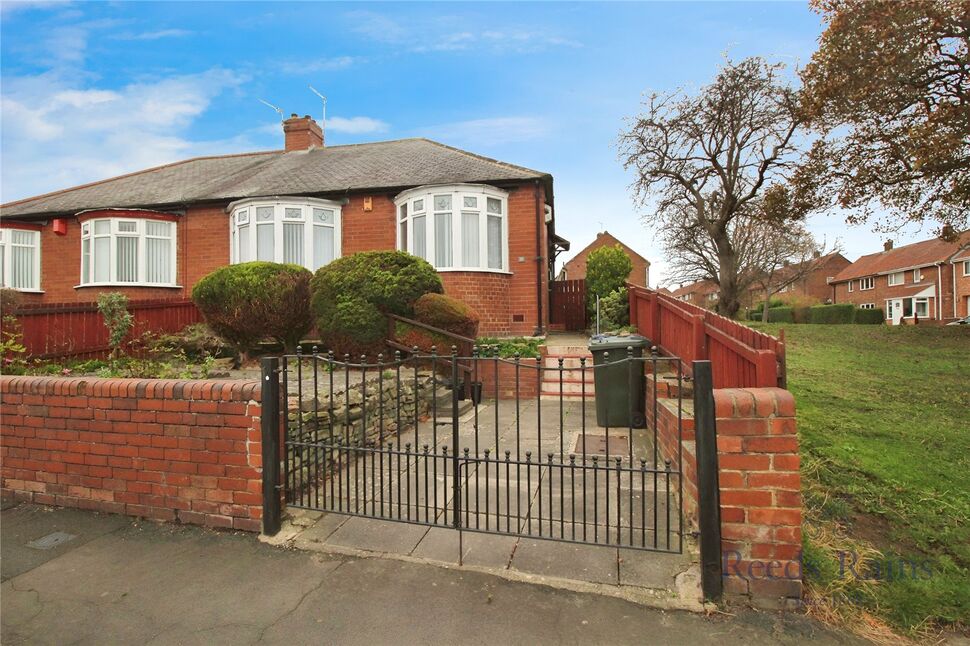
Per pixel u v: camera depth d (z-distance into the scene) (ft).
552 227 51.19
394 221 40.78
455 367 10.32
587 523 11.12
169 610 8.52
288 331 26.84
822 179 47.73
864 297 140.36
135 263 42.27
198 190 45.73
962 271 107.14
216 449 11.35
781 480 8.43
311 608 8.49
